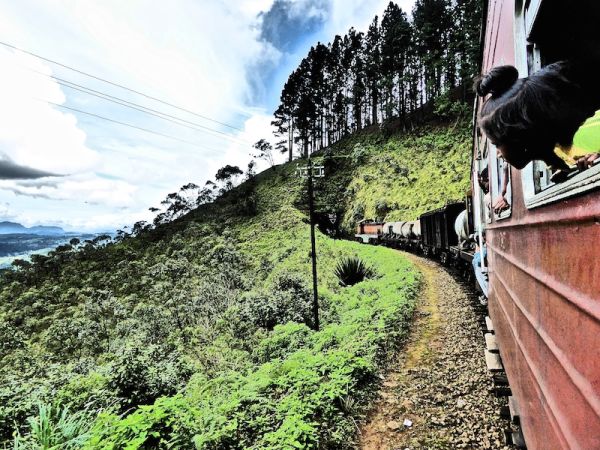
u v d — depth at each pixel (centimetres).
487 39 379
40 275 5881
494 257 434
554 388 154
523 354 238
